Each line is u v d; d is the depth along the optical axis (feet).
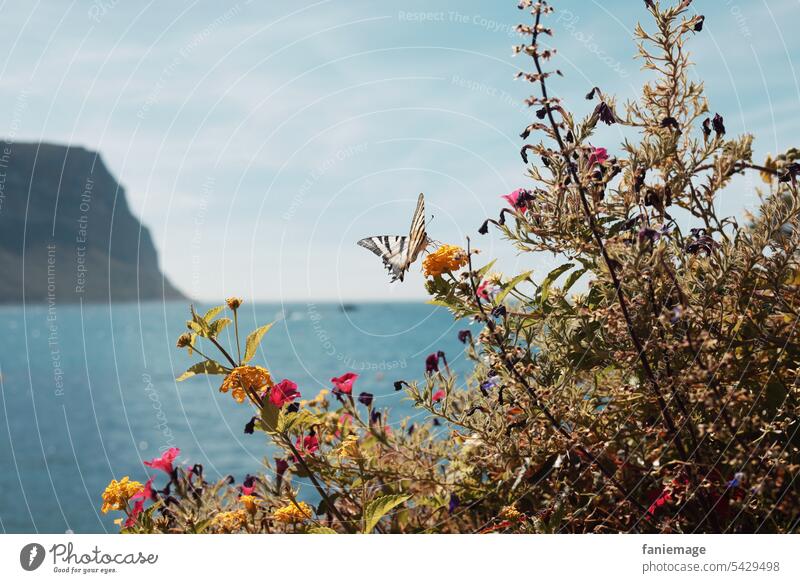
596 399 6.73
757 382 5.99
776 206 5.80
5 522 48.88
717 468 5.93
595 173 6.37
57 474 69.26
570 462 6.48
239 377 7.00
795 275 6.31
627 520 6.46
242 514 7.52
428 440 8.43
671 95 6.47
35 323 347.15
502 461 7.01
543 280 6.82
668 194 5.89
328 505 7.61
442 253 7.01
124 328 304.30
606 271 6.20
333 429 8.82
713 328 6.00
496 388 6.82
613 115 6.50
